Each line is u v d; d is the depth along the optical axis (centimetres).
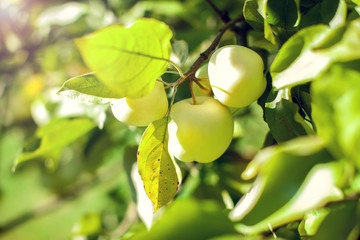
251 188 39
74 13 94
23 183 190
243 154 78
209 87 49
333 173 33
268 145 51
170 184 47
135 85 41
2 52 119
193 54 86
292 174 33
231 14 79
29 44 119
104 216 109
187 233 33
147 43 40
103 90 44
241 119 77
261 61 45
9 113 123
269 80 47
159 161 46
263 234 35
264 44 57
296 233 45
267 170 33
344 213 35
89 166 90
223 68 44
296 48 39
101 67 38
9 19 115
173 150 45
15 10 115
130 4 93
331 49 35
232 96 44
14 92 124
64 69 119
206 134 44
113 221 106
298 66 38
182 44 57
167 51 42
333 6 44
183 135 44
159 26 39
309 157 33
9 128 126
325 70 34
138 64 40
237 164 72
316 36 38
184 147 44
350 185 33
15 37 118
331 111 32
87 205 183
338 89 33
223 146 45
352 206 34
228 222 33
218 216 33
